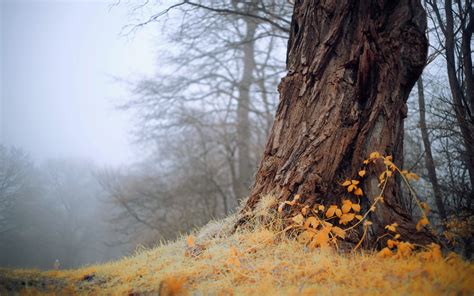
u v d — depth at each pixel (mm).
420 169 7336
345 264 2869
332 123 3750
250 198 4086
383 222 3449
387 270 2709
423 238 3311
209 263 3309
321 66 3922
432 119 7051
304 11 4227
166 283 2725
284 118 4102
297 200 3666
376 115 3719
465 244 4824
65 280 3551
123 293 2896
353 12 3896
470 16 5465
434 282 2395
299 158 3805
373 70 3770
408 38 3795
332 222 3615
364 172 3508
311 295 2352
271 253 3338
